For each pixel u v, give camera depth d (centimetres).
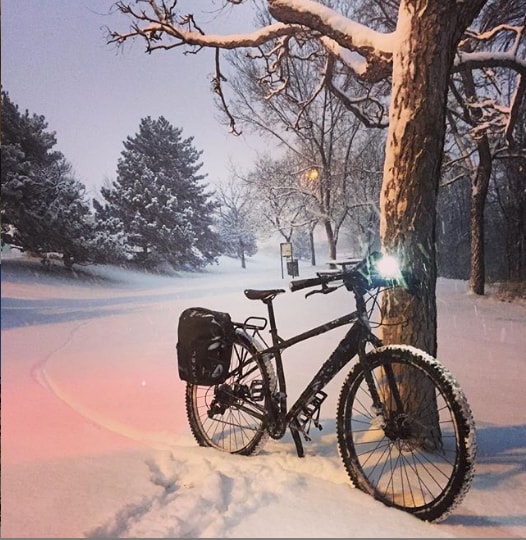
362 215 3400
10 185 2388
